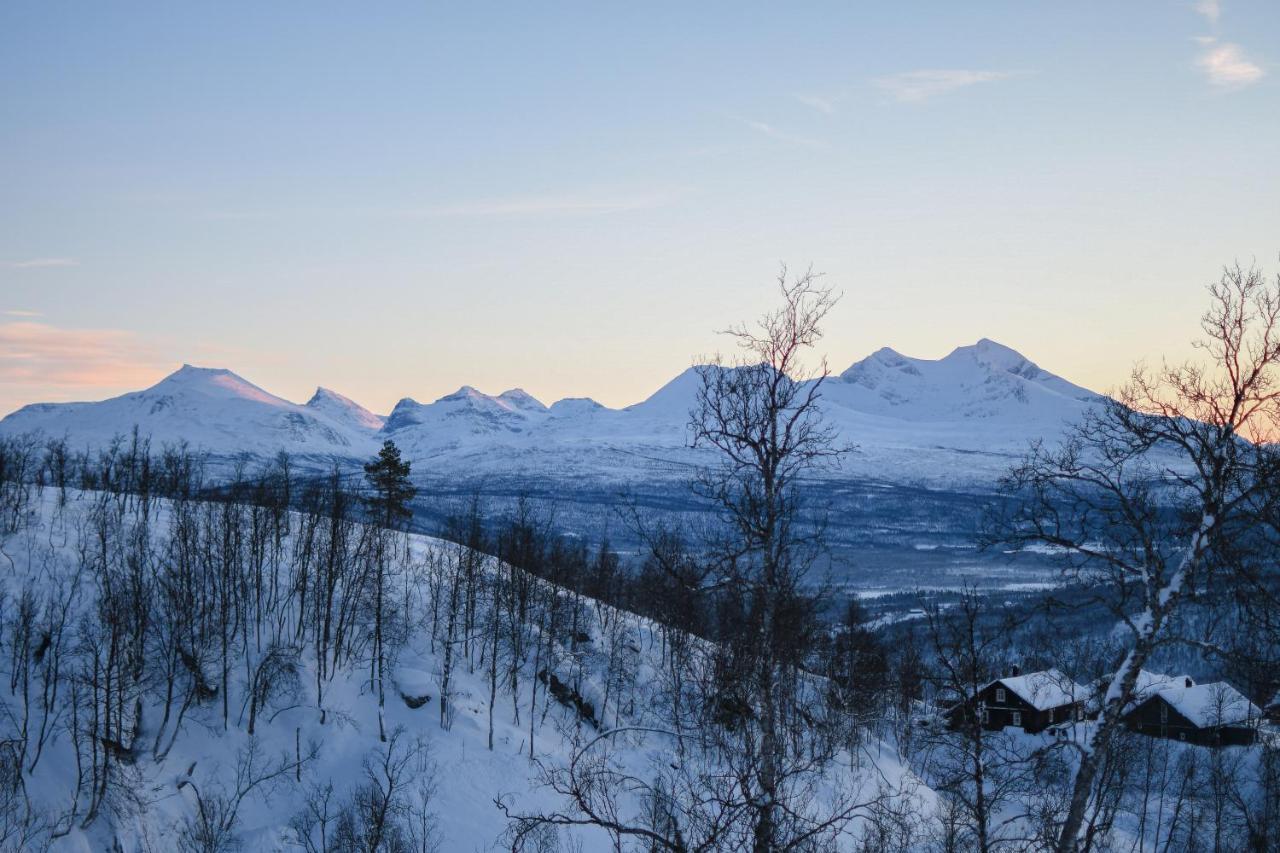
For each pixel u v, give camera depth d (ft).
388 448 402.31
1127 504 74.74
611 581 413.80
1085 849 78.59
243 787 246.88
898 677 239.91
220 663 285.02
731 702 67.21
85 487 445.37
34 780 217.15
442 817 235.81
